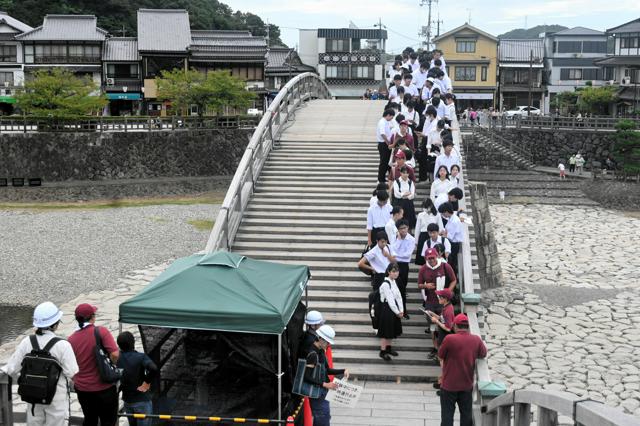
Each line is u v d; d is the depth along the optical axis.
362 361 12.69
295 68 66.25
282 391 9.11
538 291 22.64
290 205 17.73
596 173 45.22
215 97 47.78
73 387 8.63
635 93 56.81
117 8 73.38
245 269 9.40
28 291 23.55
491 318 19.61
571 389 14.73
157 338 9.21
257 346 8.86
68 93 44.88
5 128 44.06
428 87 21.17
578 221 36.16
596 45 67.50
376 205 13.81
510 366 15.98
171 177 45.84
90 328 8.50
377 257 12.84
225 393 9.06
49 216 36.72
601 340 17.94
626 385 15.01
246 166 17.25
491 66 66.44
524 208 39.16
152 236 31.81
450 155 15.50
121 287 23.86
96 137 44.56
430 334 13.28
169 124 48.59
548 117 48.78
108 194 43.19
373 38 70.56
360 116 26.11
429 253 12.27
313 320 9.34
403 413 10.91
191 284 8.91
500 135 49.00
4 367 8.06
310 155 20.58
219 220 14.93
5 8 67.56
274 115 22.25
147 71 57.53
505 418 7.81
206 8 84.06
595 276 25.03
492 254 22.78
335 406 11.13
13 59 56.84
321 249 15.86
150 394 8.88
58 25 57.66
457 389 9.26
